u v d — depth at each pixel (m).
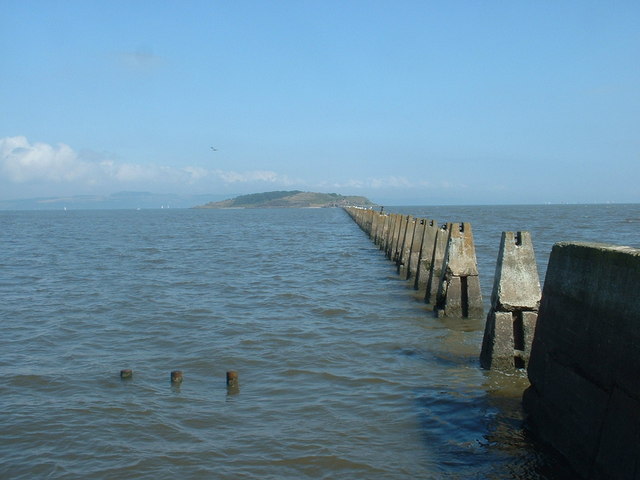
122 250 42.06
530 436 8.45
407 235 25.03
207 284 23.94
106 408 9.81
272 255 37.34
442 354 12.87
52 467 7.87
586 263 7.16
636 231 55.19
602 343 6.62
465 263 16.06
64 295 21.36
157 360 12.62
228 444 8.45
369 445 8.37
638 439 5.76
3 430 8.98
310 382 11.09
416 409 9.64
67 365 12.30
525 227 63.91
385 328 15.43
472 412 9.41
